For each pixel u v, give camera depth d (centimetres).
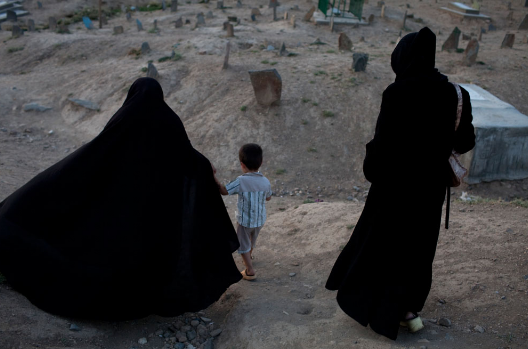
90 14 2070
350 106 1070
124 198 335
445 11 2338
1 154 927
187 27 1795
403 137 280
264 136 999
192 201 356
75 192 338
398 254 300
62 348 297
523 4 2573
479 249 441
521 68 1309
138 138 343
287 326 339
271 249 556
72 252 329
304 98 1088
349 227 558
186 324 368
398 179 290
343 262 337
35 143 1039
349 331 327
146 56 1410
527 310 338
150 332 351
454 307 355
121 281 327
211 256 369
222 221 382
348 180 923
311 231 583
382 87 1135
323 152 976
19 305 319
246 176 429
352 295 318
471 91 1079
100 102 1183
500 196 898
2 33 1853
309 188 894
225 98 1120
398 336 316
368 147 294
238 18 1952
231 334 345
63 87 1294
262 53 1398
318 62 1298
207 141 998
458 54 1439
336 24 1911
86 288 324
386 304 302
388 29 1942
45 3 2248
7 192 623
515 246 436
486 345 304
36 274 332
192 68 1266
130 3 2305
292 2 2325
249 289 427
